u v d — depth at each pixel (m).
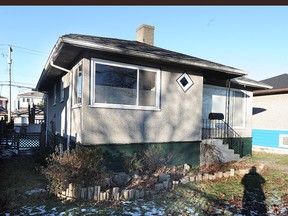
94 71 6.12
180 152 7.69
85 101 5.96
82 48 5.79
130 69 6.73
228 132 9.91
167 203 4.62
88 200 4.55
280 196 5.36
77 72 6.89
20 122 31.83
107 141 6.27
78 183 4.79
